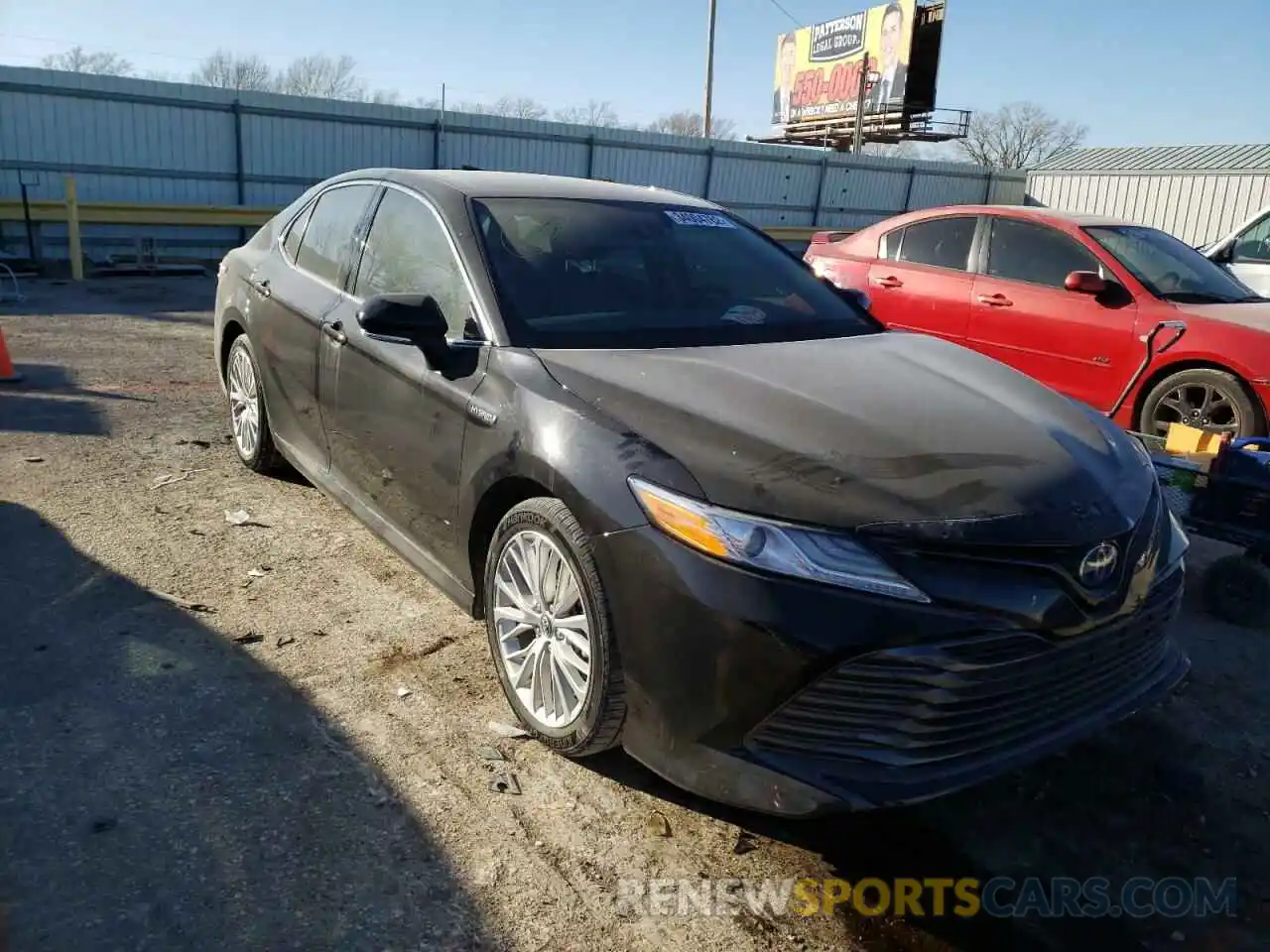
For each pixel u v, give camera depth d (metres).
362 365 3.64
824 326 3.69
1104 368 6.34
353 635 3.49
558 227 3.63
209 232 17.64
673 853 2.51
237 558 4.05
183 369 7.63
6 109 15.91
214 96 17.73
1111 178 24.53
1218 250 9.32
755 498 2.33
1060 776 2.96
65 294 12.04
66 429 5.71
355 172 4.46
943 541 2.24
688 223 4.01
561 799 2.68
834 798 2.23
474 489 3.00
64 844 2.36
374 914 2.22
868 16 38.19
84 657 3.20
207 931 2.13
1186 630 4.01
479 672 3.28
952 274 7.26
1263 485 3.90
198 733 2.83
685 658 2.36
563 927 2.24
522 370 2.94
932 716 2.25
